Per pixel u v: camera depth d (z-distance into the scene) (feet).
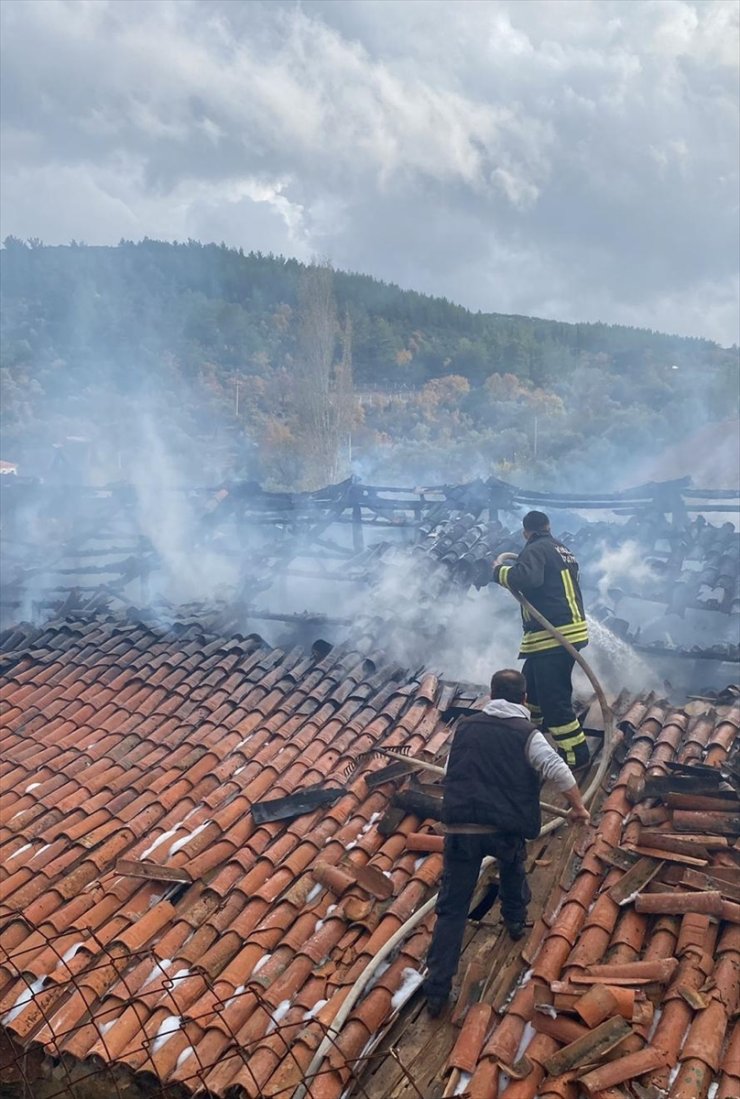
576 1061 14.89
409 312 417.90
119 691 30.37
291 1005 17.53
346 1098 15.84
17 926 20.59
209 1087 15.90
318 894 20.31
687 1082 14.26
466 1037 15.92
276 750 25.99
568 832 20.80
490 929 18.60
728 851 18.84
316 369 138.72
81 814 24.29
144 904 20.90
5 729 29.32
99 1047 16.96
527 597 22.59
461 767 17.25
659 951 16.94
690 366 278.67
